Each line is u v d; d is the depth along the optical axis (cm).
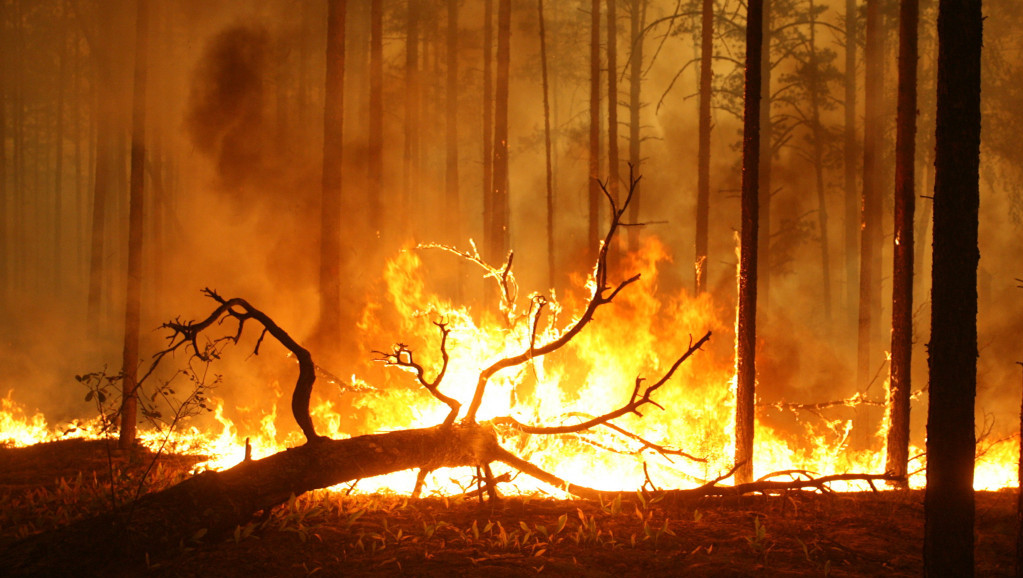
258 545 569
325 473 628
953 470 490
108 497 678
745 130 920
